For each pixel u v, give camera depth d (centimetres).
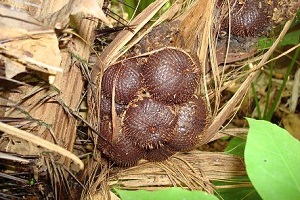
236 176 71
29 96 61
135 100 64
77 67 64
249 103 98
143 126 63
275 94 100
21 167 63
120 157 66
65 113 64
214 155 72
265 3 67
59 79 62
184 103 65
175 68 63
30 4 59
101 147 66
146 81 64
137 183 69
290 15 68
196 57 65
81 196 67
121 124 64
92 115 66
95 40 69
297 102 101
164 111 63
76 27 61
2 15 54
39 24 55
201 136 67
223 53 70
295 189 48
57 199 66
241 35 69
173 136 65
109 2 70
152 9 65
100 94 65
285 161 49
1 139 60
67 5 56
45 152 63
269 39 72
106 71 64
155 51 64
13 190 65
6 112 60
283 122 98
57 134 64
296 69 102
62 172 66
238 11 67
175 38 66
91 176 69
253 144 49
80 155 69
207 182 69
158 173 69
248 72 69
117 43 64
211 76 70
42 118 63
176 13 67
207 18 66
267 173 49
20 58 54
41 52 55
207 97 67
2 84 59
